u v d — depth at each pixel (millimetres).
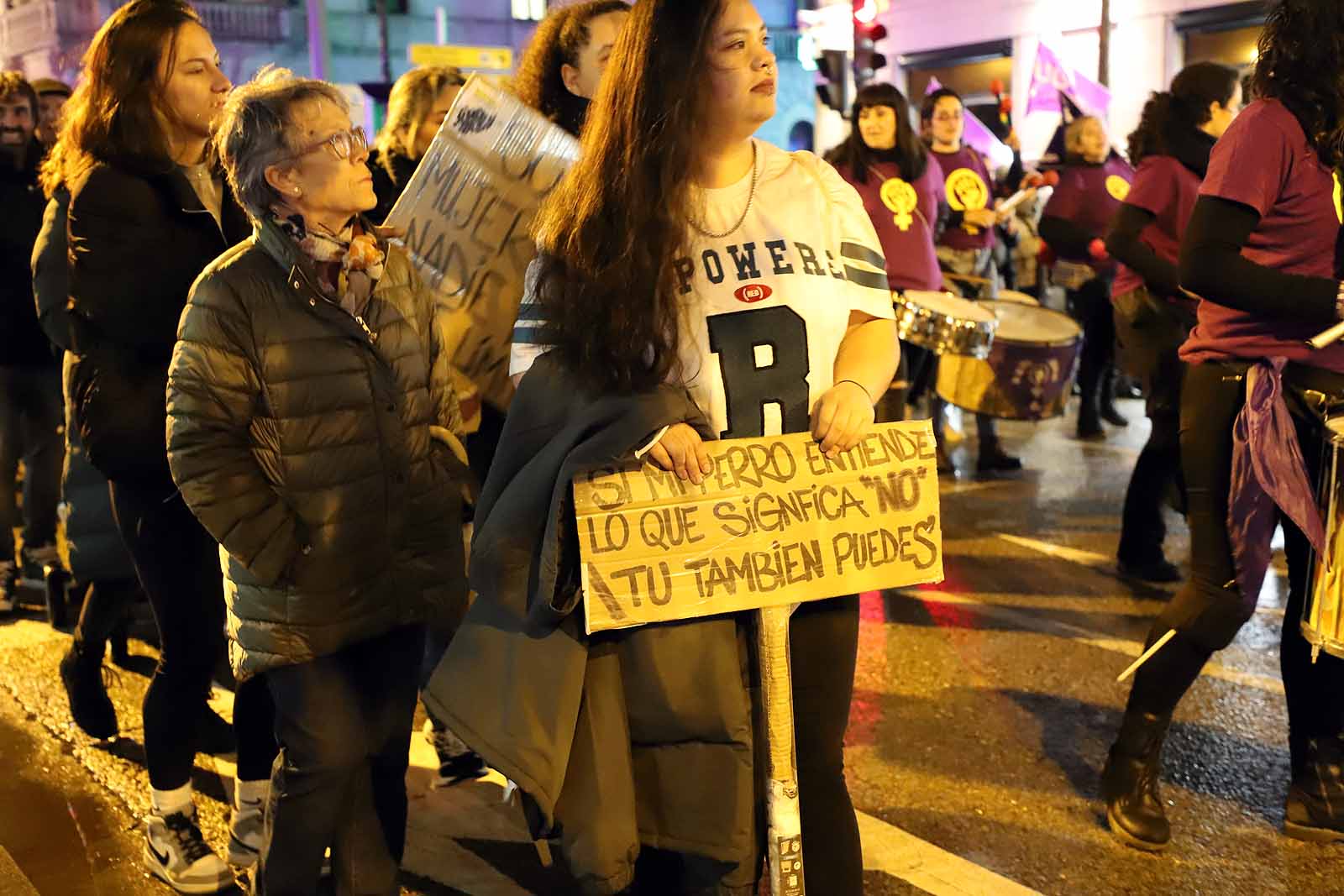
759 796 2350
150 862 3242
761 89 2164
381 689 2711
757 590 2197
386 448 2596
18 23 29109
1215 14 15367
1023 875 3127
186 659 3109
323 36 20406
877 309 2309
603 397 2146
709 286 2195
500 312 3055
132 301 2943
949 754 3814
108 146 2986
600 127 2209
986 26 18094
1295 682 3285
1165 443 5254
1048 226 7898
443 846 3354
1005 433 8727
